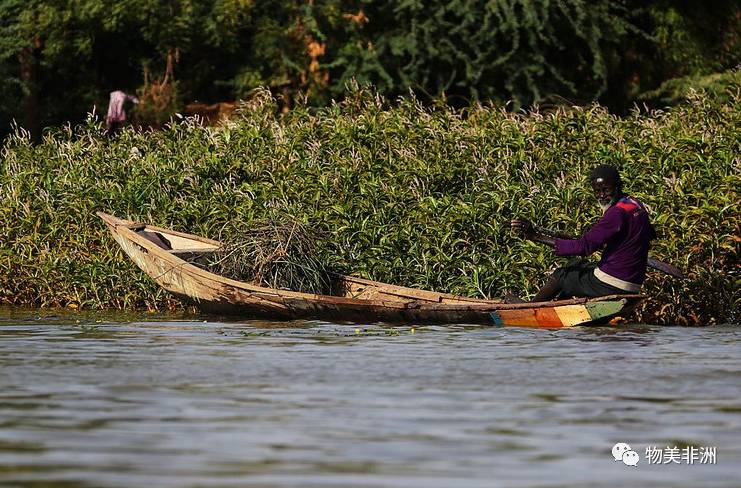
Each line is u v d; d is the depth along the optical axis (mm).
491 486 21500
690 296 52438
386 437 25453
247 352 39438
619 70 119688
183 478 21797
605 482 22000
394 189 57062
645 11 119312
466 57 109500
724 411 28609
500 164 57812
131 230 56188
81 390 31172
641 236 47094
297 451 24094
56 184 63656
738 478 22469
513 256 53594
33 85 112125
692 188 54188
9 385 31969
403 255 55062
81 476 21875
